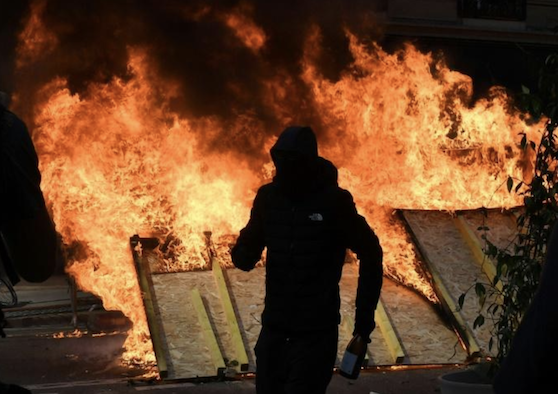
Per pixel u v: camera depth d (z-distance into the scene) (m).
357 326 4.14
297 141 4.01
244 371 6.91
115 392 6.59
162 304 7.51
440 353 7.30
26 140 2.27
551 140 5.47
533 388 1.43
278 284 4.10
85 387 6.77
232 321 7.33
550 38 15.46
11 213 2.19
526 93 5.50
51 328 9.34
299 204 4.07
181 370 6.88
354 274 8.05
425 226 8.47
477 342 7.28
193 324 7.31
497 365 5.64
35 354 8.08
